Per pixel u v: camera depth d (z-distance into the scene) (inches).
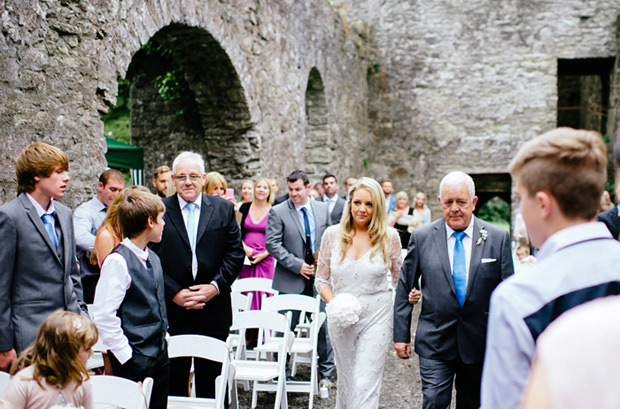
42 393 77.6
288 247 176.6
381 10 555.5
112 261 98.0
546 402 29.2
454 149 542.9
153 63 360.5
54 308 105.3
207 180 206.7
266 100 339.9
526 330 40.8
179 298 125.3
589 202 44.5
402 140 554.3
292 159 381.4
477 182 624.7
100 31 192.1
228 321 133.2
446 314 109.3
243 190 268.5
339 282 123.3
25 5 160.1
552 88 523.8
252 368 143.4
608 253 42.8
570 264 42.6
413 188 551.8
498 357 41.7
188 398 116.2
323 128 447.2
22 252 101.7
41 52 166.9
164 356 104.3
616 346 28.5
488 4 534.6
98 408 103.0
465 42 539.8
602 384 28.1
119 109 644.1
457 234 111.5
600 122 579.2
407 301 116.6
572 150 44.3
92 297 151.0
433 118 546.9
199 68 307.1
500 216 1050.1
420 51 548.1
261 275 205.5
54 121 171.2
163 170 202.2
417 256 115.2
